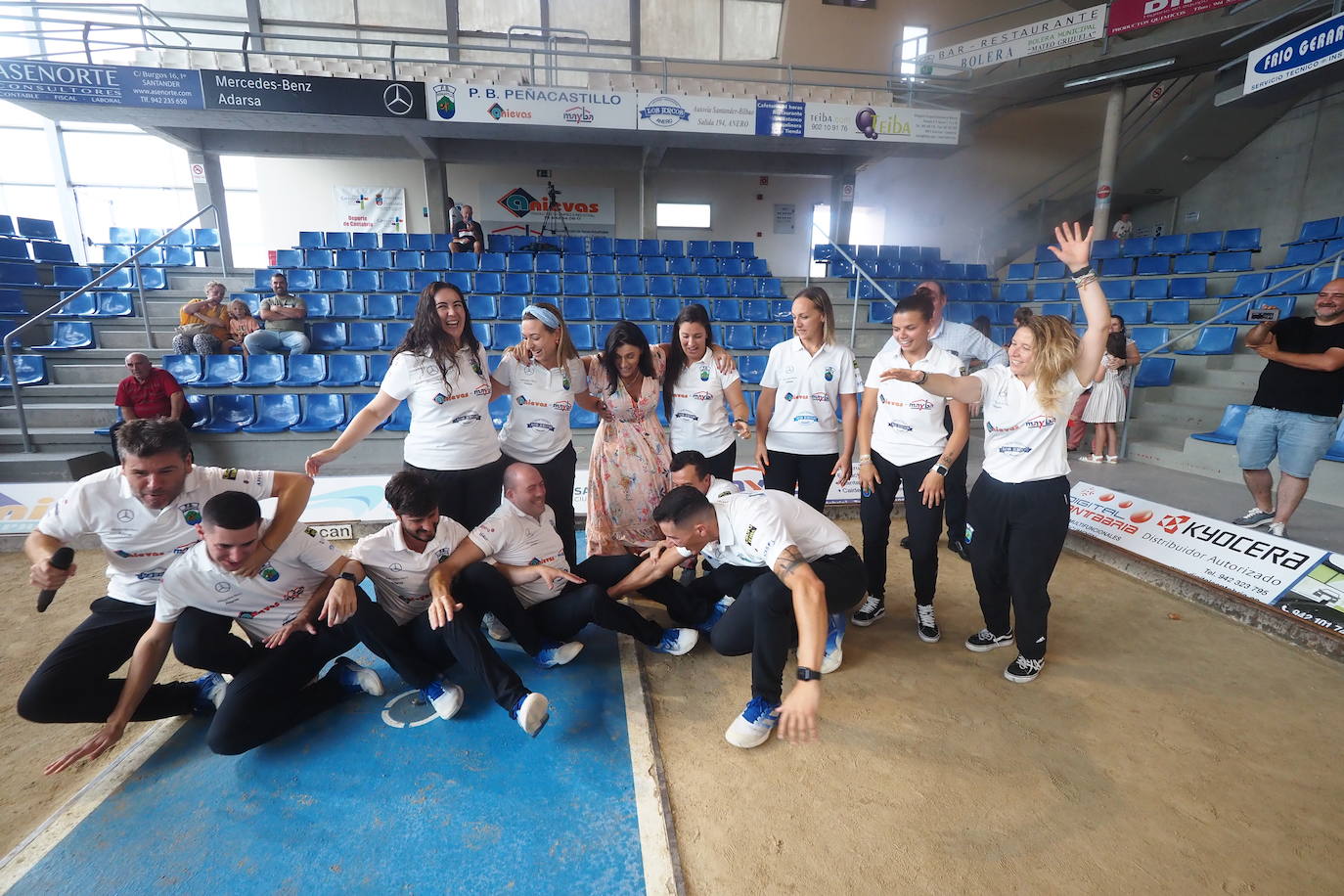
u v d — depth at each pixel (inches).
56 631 108.6
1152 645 105.4
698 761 77.4
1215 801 70.5
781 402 115.8
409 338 96.7
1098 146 462.6
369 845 63.7
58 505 73.7
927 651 103.6
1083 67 325.7
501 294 302.4
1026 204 467.8
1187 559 127.7
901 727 83.7
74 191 399.9
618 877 60.0
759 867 61.7
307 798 70.0
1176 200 402.3
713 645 91.3
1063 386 83.7
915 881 60.1
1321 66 214.8
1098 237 357.4
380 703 88.1
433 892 58.4
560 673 96.2
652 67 394.9
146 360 193.8
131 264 297.0
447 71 352.8
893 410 103.5
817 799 70.9
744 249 402.6
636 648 103.9
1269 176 350.9
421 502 80.4
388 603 93.0
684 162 369.4
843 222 389.1
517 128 294.8
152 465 68.2
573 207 421.4
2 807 69.8
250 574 76.6
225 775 73.6
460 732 81.7
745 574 99.1
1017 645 94.0
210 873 60.3
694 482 94.0
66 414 209.0
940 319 126.8
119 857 61.9
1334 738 81.6
